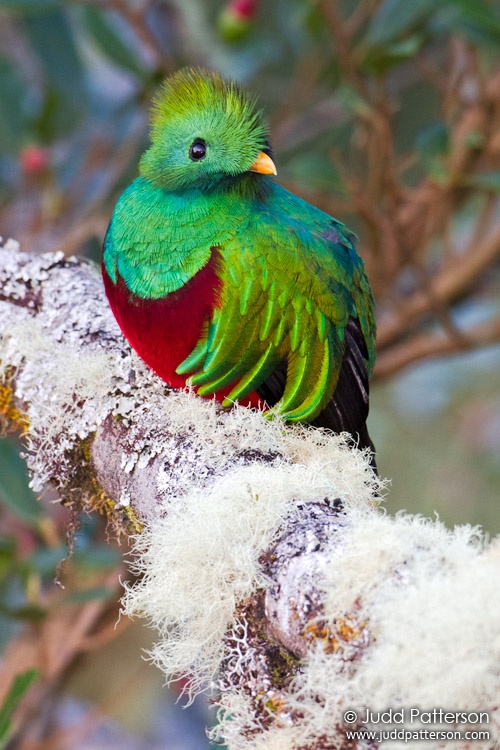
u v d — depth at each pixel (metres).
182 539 4.69
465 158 10.20
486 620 3.68
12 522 10.12
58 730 11.45
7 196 12.16
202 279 6.29
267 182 6.88
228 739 4.45
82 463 6.07
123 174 11.45
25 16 10.97
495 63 12.40
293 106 11.80
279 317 6.39
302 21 10.95
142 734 12.69
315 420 6.68
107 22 10.83
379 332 11.29
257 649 4.45
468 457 12.79
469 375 13.41
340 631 4.01
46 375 6.32
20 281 7.00
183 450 5.54
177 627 4.91
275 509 4.66
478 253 11.14
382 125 9.98
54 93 11.38
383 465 12.95
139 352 6.47
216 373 6.38
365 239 12.68
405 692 3.72
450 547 3.98
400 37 10.09
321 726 4.07
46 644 10.04
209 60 12.35
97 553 8.73
